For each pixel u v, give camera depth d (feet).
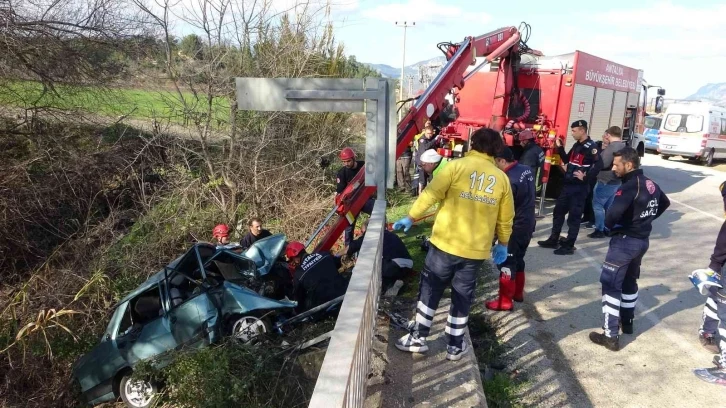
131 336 17.03
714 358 14.19
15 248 27.53
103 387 16.70
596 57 34.42
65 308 20.53
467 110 34.42
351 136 39.93
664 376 13.44
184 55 31.63
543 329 15.97
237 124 33.91
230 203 32.32
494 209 11.85
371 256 10.75
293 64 36.29
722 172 58.49
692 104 67.56
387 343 13.87
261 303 15.87
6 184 28.73
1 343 19.69
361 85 14.61
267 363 13.42
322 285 16.39
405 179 39.19
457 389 11.75
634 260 14.83
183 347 15.10
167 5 30.55
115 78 35.42
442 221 12.12
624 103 41.93
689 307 17.98
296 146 35.68
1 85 31.53
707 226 29.37
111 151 32.91
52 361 19.42
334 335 7.42
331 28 39.83
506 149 15.71
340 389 5.98
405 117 20.75
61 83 33.47
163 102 34.19
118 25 33.73
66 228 29.66
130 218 30.25
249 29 32.86
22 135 33.19
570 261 22.62
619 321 15.75
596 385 13.02
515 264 16.83
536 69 32.65
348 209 19.40
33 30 30.37
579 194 23.18
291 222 30.58
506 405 12.01
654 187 14.25
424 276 12.74
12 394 18.74
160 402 14.87
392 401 11.29
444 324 15.08
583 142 22.95
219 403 12.65
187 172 32.12
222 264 19.15
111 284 22.99
